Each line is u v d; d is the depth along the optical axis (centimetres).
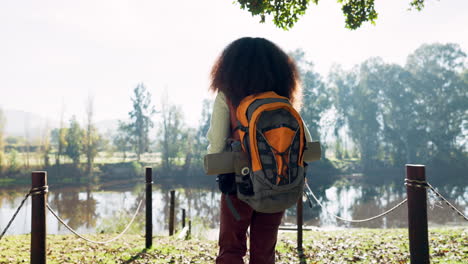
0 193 4497
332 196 3962
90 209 3141
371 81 7031
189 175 6856
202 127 7312
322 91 6962
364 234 812
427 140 6694
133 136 8412
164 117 7125
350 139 7906
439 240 642
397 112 6788
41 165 6309
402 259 495
